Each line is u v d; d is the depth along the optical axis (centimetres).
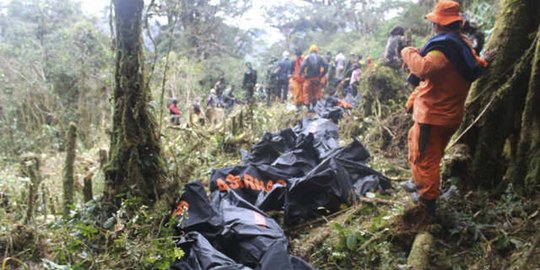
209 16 1892
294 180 436
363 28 2152
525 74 392
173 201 382
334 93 1284
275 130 813
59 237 342
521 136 389
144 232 317
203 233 351
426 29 1257
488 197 392
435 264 343
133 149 369
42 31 1473
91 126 1030
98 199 374
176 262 311
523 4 401
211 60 1919
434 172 358
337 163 453
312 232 414
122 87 370
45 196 430
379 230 382
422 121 352
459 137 407
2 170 657
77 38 1290
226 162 620
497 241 346
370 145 633
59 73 1210
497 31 412
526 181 382
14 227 336
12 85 1042
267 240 340
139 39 370
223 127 766
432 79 344
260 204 446
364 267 356
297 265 311
